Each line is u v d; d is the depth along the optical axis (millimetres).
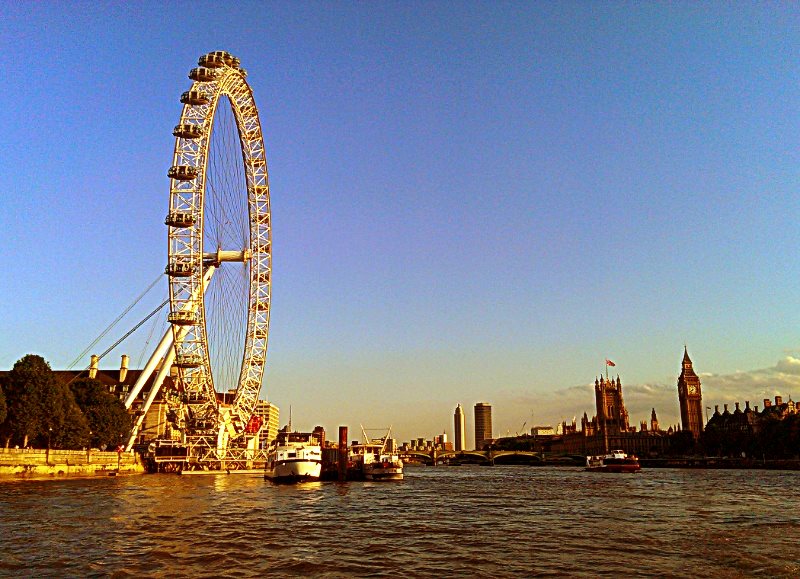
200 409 187875
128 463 187750
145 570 45500
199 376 182375
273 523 70688
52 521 69188
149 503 90125
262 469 197875
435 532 65562
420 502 101438
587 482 172875
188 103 171125
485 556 52000
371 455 177125
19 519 70438
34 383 143750
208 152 174375
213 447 190875
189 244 173125
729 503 98562
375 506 93625
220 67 173625
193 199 172500
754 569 47188
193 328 179125
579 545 57438
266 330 195125
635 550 54875
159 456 197625
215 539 58750
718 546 56688
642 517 79250
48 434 145750
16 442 152000
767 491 125750
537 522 74438
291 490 125750
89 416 175250
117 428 181750
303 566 47219
